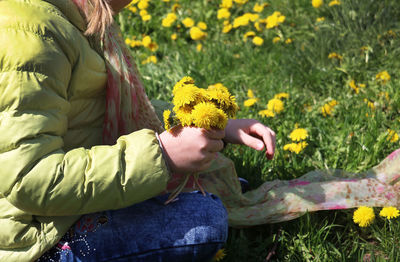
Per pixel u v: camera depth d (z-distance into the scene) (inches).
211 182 75.2
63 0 53.4
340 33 129.0
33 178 48.1
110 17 55.4
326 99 111.9
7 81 46.8
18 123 47.3
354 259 68.3
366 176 80.0
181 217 56.7
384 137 90.4
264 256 71.6
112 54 58.6
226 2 151.0
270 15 151.3
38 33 48.8
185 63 128.7
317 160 92.6
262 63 128.0
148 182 51.3
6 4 49.2
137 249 54.8
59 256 54.7
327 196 73.7
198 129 53.0
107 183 50.0
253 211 74.2
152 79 121.7
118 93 58.7
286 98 111.0
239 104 111.9
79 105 56.4
